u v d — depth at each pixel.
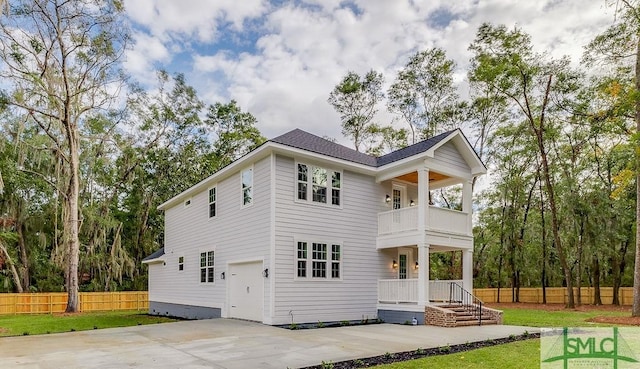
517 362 6.96
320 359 7.31
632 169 15.37
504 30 21.56
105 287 26.03
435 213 14.37
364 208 15.45
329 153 14.61
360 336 10.16
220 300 15.77
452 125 26.78
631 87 15.40
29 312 21.94
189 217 19.23
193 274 18.14
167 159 30.67
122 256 26.38
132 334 10.64
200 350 8.25
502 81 22.58
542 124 21.81
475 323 12.91
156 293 21.86
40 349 8.52
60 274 26.11
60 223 25.42
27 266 24.78
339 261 14.34
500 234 27.17
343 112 30.95
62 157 22.95
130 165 28.14
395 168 15.12
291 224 13.34
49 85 20.98
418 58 26.55
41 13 19.81
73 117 22.27
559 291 26.06
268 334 10.48
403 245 14.50
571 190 22.20
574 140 23.03
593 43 16.78
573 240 22.59
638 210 14.41
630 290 23.80
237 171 15.41
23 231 24.81
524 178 26.05
